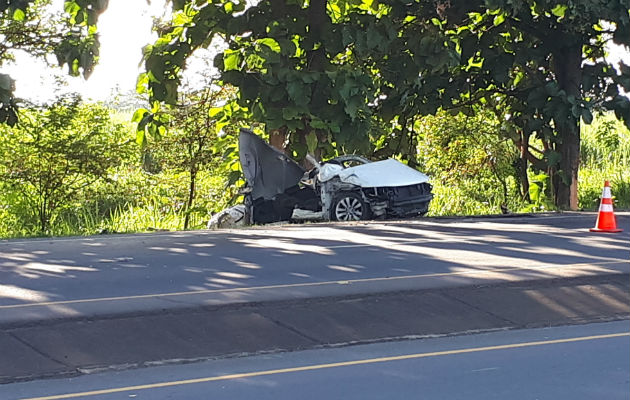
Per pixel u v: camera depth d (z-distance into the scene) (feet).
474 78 94.63
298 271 43.75
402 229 63.72
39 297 36.73
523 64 91.45
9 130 86.63
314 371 27.37
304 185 74.54
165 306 34.47
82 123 88.17
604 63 92.22
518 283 39.52
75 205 88.43
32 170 86.74
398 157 101.04
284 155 75.31
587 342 31.30
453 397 24.27
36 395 24.99
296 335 32.07
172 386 25.75
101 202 90.53
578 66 91.66
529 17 91.09
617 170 117.60
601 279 40.70
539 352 29.73
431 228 64.34
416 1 88.63
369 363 28.37
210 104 90.84
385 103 94.38
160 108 89.76
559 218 72.84
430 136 104.73
